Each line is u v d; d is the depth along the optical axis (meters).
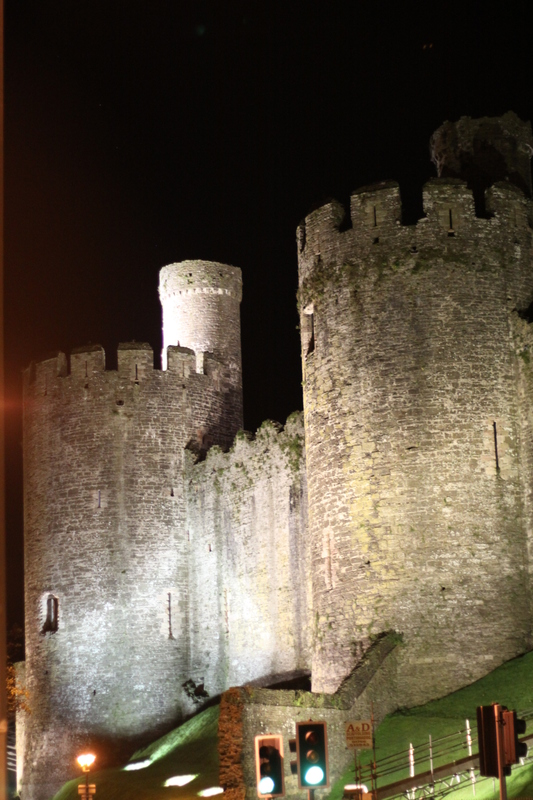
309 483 34.38
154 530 44.75
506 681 28.98
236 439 44.31
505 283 32.94
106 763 42.12
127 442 45.34
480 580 30.66
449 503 31.19
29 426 47.03
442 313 32.41
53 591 44.62
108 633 43.47
